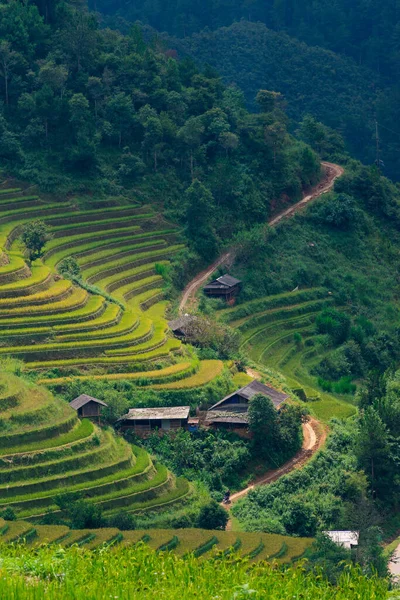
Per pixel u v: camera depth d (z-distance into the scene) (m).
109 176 179.25
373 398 128.12
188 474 105.81
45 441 98.25
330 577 68.69
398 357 167.62
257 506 100.88
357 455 110.38
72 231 164.50
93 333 125.69
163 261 166.88
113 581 39.97
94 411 110.56
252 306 167.62
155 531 82.75
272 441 111.25
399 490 110.81
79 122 177.62
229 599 38.34
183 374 120.50
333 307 177.50
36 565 41.25
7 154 172.50
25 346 121.25
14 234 155.38
